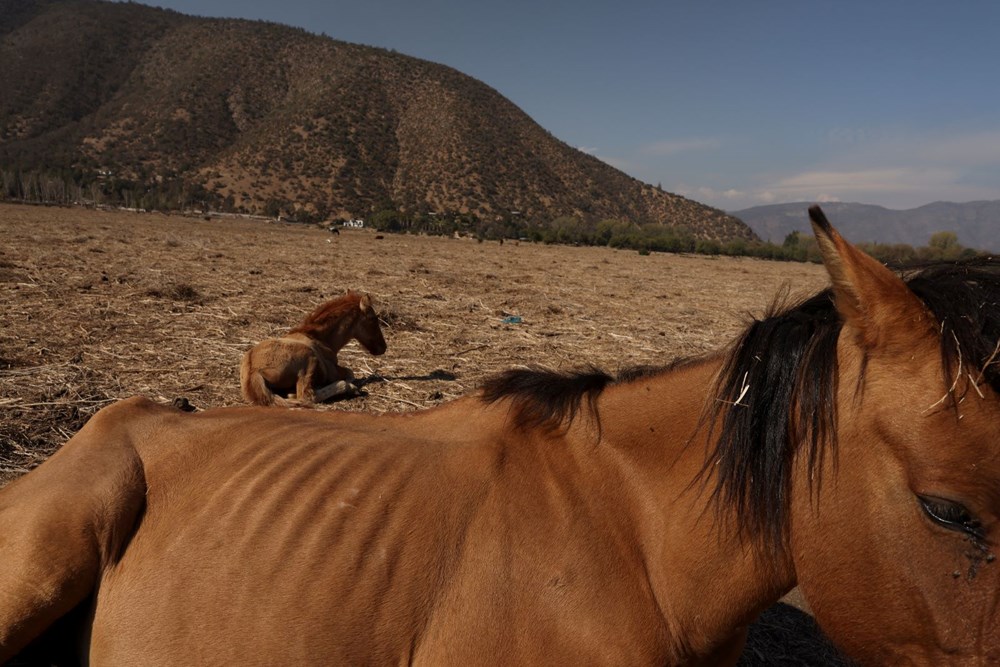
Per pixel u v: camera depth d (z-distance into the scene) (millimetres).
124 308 10352
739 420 1970
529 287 17922
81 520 2406
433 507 2223
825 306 2014
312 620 2115
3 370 6777
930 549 1610
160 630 2221
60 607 2375
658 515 2143
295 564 2195
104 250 19328
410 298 14102
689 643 2100
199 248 23016
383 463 2404
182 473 2570
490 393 2625
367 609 2115
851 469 1758
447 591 2109
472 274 20969
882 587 1697
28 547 2340
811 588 1867
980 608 1555
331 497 2322
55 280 12406
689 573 2055
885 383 1711
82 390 6363
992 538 1544
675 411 2215
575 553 2070
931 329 1661
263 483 2420
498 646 2018
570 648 1986
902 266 2059
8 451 4988
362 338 8594
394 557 2158
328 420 2854
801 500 1870
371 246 35844
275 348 7348
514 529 2131
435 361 9000
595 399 2393
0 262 13805
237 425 2781
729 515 1987
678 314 14461
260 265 18719
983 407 1562
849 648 1826
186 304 11180
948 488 1564
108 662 2281
